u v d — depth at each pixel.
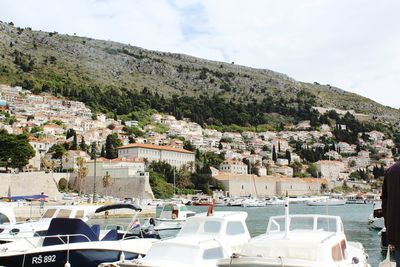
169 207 64.81
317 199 26.86
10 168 137.62
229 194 190.12
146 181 137.00
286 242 16.58
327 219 19.97
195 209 116.94
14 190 107.38
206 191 180.25
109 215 80.69
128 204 27.50
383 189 8.46
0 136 129.00
